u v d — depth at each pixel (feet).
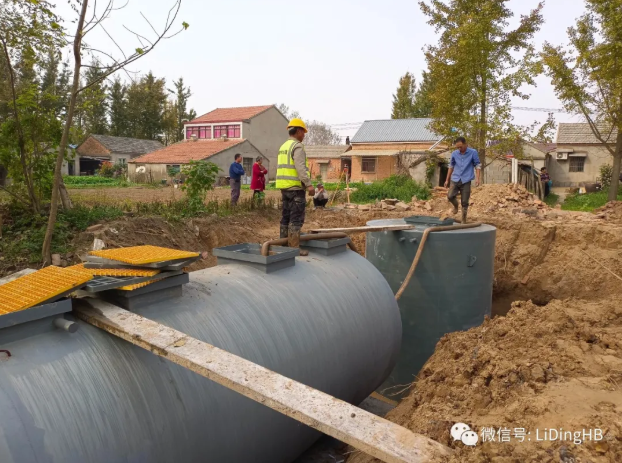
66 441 7.00
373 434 6.13
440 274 21.84
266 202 48.39
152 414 8.24
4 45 24.58
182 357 7.53
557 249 37.78
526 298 37.17
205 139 156.87
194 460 8.94
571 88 63.77
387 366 16.25
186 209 37.47
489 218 42.01
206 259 32.42
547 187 92.94
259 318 11.31
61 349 7.84
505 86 60.90
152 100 206.18
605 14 60.54
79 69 22.61
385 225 22.99
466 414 9.60
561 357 11.21
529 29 60.34
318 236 16.19
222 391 9.54
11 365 7.18
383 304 15.90
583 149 121.39
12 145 28.09
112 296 9.60
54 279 8.96
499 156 65.72
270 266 13.10
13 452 6.46
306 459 14.80
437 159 80.64
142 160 131.03
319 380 12.34
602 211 46.14
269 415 10.69
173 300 10.25
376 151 130.82
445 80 63.05
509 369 10.56
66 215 29.99
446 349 13.99
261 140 157.99
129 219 31.32
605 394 9.37
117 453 7.57
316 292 13.52
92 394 7.62
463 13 62.54
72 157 31.40
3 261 24.43
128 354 8.49
